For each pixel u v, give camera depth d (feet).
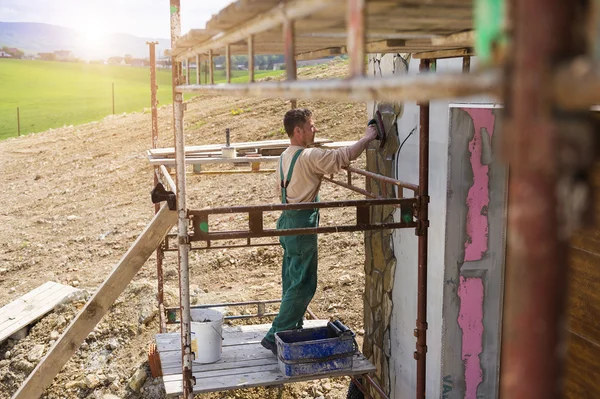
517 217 2.72
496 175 14.69
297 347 15.16
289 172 15.40
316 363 15.31
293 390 22.11
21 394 17.95
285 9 5.05
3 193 56.95
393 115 17.24
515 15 2.64
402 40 9.19
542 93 2.56
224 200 42.91
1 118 150.61
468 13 5.58
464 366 15.38
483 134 14.46
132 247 17.51
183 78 13.01
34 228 46.19
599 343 11.83
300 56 12.73
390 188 17.70
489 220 14.84
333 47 11.00
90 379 23.94
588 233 11.98
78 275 35.99
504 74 2.79
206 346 16.28
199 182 47.26
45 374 18.21
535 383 2.74
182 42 9.59
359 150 15.65
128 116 79.20
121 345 25.55
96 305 17.79
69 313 28.32
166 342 17.85
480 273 15.06
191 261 33.94
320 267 31.01
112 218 45.21
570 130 2.58
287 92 5.14
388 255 18.19
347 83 3.96
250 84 6.24
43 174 61.00
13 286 36.01
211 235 13.19
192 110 71.10
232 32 7.09
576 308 12.44
